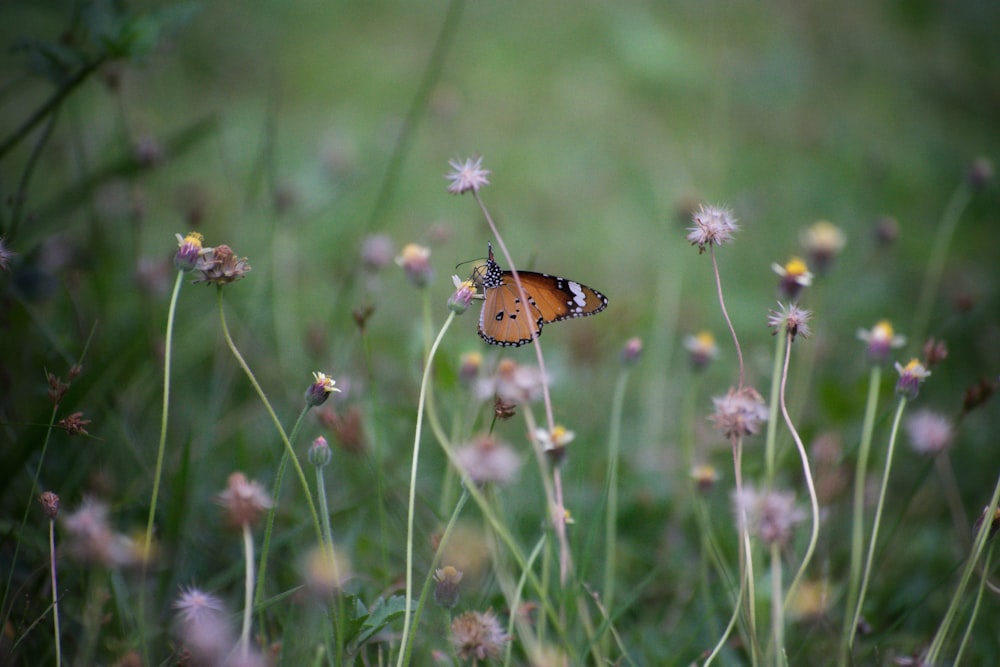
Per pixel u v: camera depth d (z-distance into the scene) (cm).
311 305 167
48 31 209
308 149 230
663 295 180
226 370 151
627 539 146
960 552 144
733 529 144
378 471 136
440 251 192
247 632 125
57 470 140
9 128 208
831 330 172
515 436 151
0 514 138
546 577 131
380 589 134
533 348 157
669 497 148
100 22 141
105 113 220
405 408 148
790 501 132
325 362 152
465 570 134
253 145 232
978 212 237
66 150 189
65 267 152
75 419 132
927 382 160
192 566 138
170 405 149
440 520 136
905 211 236
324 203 196
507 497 145
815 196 237
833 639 135
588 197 232
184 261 127
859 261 204
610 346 163
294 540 138
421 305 169
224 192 200
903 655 136
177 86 248
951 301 187
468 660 130
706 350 145
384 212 201
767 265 206
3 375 141
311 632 131
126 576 136
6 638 131
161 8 142
